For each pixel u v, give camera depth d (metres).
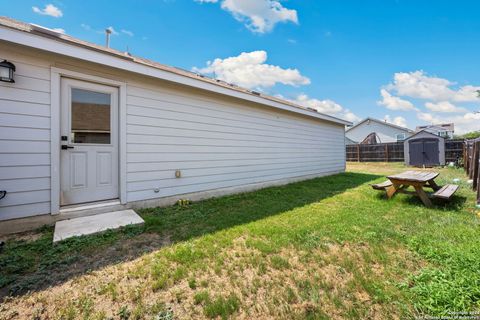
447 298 1.58
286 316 1.49
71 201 3.27
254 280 1.88
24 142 2.86
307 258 2.23
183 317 1.48
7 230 2.75
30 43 2.64
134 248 2.42
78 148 3.32
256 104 5.93
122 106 3.64
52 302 1.59
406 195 4.98
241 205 4.28
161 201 4.12
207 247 2.45
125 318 1.46
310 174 8.14
